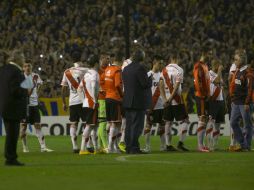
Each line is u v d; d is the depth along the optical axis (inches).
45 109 3289.9
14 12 4087.1
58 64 3535.9
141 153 1897.1
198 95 2020.2
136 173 1339.8
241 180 1222.9
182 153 1903.3
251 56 2034.9
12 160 1504.7
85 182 1200.8
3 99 1465.3
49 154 1934.1
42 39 3752.5
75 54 2004.2
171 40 3826.3
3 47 3806.6
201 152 1956.2
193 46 3678.6
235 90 1989.4
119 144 2046.0
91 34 3863.2
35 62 3577.8
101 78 2027.6
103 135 2007.9
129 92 1868.8
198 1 4131.4
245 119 1989.4
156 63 2075.5
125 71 1884.8
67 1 4116.6
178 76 2050.9
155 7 4065.0
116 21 3895.2
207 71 2014.0
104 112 2010.3
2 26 3978.8
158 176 1288.1
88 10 4042.8
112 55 2058.3
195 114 3046.3
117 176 1290.6
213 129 2092.8
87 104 1887.3
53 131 3166.8
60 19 3964.1
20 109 1475.1
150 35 3848.4
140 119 1889.8
